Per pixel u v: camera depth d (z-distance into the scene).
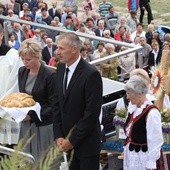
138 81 6.98
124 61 11.96
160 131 6.99
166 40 20.84
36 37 16.41
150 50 19.77
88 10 26.19
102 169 8.30
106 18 24.41
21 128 7.12
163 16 32.16
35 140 7.22
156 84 8.69
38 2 24.75
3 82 7.69
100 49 14.32
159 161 7.25
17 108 7.00
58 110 7.00
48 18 24.03
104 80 9.29
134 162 7.14
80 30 22.39
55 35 15.80
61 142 6.77
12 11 23.08
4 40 11.40
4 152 5.27
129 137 7.19
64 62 6.81
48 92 7.22
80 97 6.78
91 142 6.89
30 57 7.11
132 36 22.97
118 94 8.97
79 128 6.75
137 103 7.04
